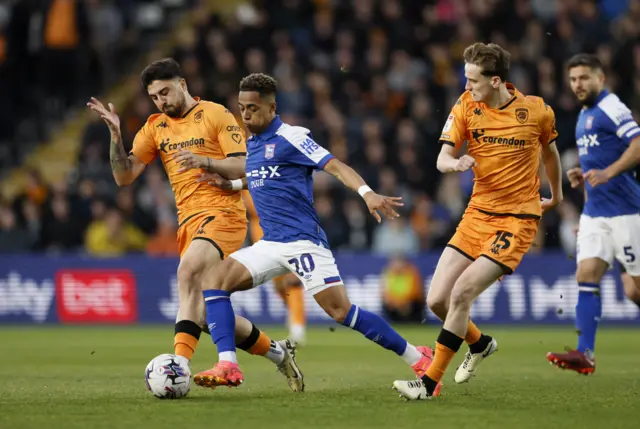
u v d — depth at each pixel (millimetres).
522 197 24906
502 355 38531
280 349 25406
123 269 56844
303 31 68438
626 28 68688
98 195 61031
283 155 23812
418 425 19438
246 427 19141
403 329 53094
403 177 62188
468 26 69438
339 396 24203
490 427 19188
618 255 31781
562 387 26641
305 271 23797
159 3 75812
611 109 31094
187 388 23672
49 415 20797
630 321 55156
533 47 68250
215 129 26219
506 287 56219
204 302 25250
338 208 60094
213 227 25656
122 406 22172
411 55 68688
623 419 20234
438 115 66125
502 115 24844
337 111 65562
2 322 56812
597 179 29438
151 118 27016
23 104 71312
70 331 52594
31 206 60844
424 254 56750
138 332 51719
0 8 72125
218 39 66375
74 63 70062
